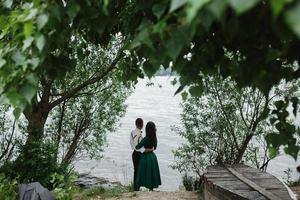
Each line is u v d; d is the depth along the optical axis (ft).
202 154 38.17
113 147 97.71
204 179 22.06
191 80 8.68
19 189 24.02
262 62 8.09
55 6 7.32
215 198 19.79
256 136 37.68
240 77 8.77
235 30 5.82
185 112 38.40
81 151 42.11
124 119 177.06
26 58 7.60
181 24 6.04
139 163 34.12
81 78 36.58
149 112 223.92
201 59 8.86
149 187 33.94
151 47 6.73
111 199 30.89
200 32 6.56
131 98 391.04
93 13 8.38
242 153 37.35
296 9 3.81
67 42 11.78
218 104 37.19
